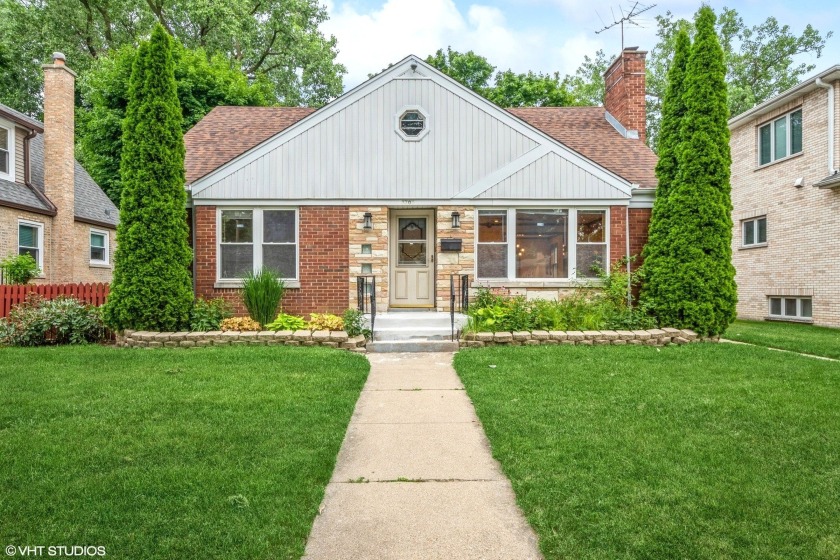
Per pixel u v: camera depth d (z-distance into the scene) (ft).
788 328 42.88
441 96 36.73
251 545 9.20
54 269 50.42
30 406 17.21
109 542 9.23
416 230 38.37
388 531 10.05
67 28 87.86
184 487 11.32
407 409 18.28
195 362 24.27
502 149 36.73
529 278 36.81
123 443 13.93
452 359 26.91
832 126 43.24
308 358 25.02
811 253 45.88
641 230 37.09
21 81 88.58
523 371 22.72
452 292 31.48
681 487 11.30
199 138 43.96
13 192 46.37
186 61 76.23
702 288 31.68
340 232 36.47
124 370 22.75
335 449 13.91
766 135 52.70
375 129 36.63
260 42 99.25
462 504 11.18
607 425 15.47
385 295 36.32
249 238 36.63
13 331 30.19
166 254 30.76
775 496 10.88
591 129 46.32
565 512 10.36
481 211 37.01
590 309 32.83
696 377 21.56
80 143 83.87
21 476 11.85
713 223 31.99
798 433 14.73
